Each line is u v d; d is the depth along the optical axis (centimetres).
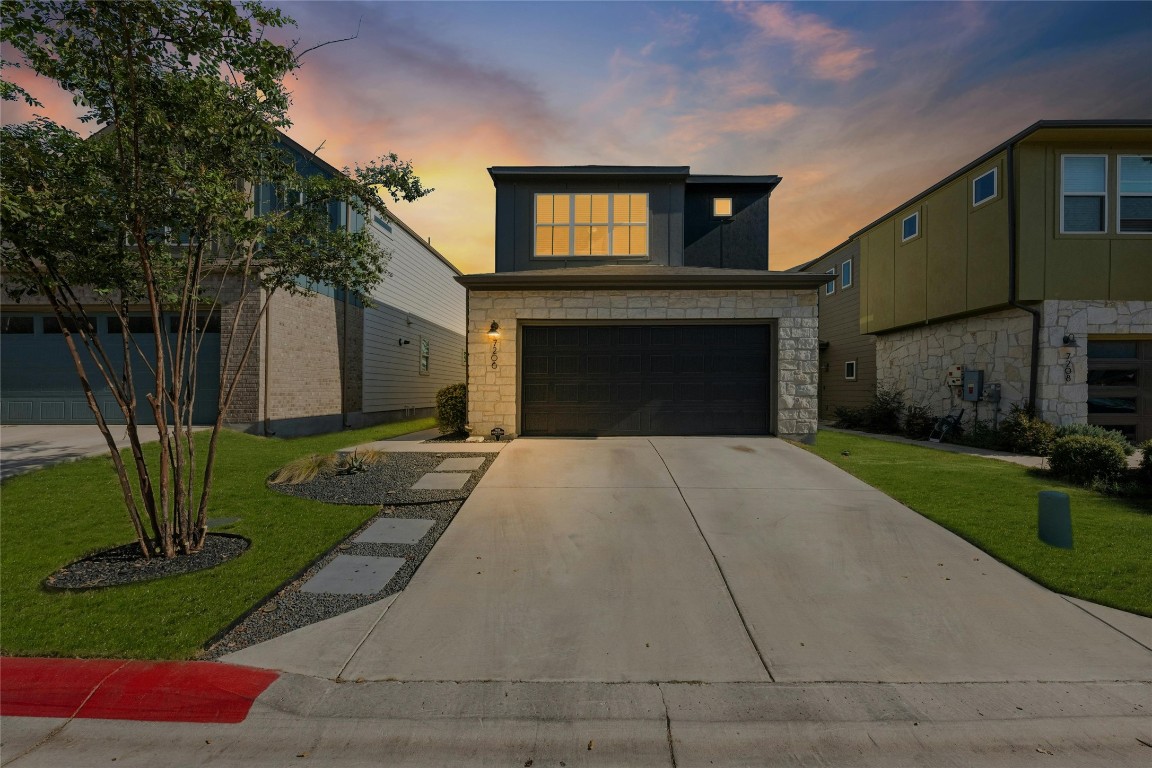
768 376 1048
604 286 1040
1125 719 284
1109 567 456
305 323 1336
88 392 460
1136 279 1088
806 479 721
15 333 1230
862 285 1756
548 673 323
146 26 411
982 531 538
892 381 1633
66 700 295
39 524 559
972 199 1235
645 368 1054
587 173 1288
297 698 298
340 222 1377
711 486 689
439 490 681
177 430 482
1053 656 338
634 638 360
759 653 343
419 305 2041
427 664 330
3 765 253
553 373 1060
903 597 414
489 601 409
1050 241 1094
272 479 743
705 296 1041
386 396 1780
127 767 253
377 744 268
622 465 791
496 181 1315
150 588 418
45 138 430
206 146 459
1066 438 805
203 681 307
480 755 262
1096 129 1042
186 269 530
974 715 287
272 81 469
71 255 452
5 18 387
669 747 267
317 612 391
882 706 294
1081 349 1086
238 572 448
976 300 1221
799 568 463
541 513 593
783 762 258
